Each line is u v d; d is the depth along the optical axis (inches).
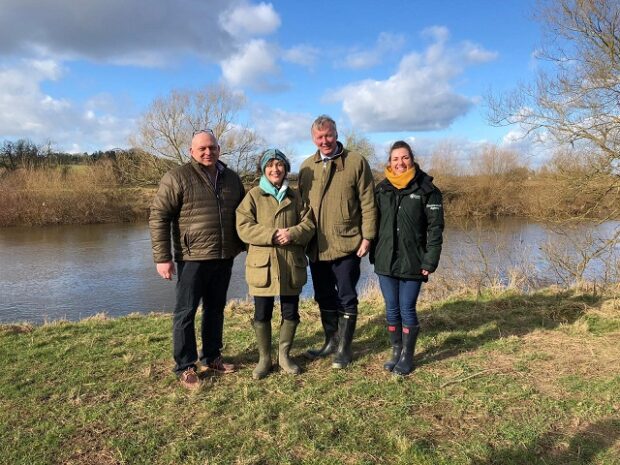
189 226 143.5
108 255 732.0
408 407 129.3
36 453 111.6
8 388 144.3
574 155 447.8
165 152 1270.9
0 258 706.2
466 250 523.2
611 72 413.1
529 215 572.7
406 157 150.4
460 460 105.5
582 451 107.8
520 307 226.4
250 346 179.8
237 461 107.0
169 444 114.1
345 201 150.8
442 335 185.6
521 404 129.7
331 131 149.3
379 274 156.0
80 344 184.9
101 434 119.2
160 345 182.9
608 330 187.3
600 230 430.6
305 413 127.1
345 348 159.3
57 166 1267.2
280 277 144.6
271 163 144.9
